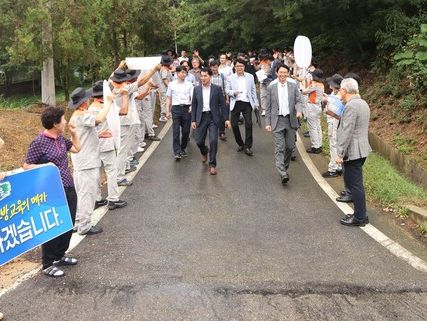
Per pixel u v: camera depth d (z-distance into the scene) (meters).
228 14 20.33
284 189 7.69
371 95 12.48
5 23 11.42
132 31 16.92
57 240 4.92
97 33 13.84
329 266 4.97
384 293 4.43
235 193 7.52
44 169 4.64
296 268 4.93
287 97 7.97
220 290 4.51
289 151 8.15
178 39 27.31
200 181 8.22
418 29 12.08
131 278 4.77
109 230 6.07
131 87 7.73
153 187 7.93
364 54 15.48
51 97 12.32
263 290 4.50
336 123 8.11
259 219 6.38
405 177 8.61
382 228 6.02
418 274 4.79
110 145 6.71
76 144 5.34
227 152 10.36
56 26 11.09
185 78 9.85
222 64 12.87
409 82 11.16
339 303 4.27
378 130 10.60
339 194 7.39
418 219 6.05
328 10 13.97
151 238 5.78
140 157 10.00
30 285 4.68
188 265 5.03
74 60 11.81
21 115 11.00
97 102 6.54
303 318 4.05
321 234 5.84
